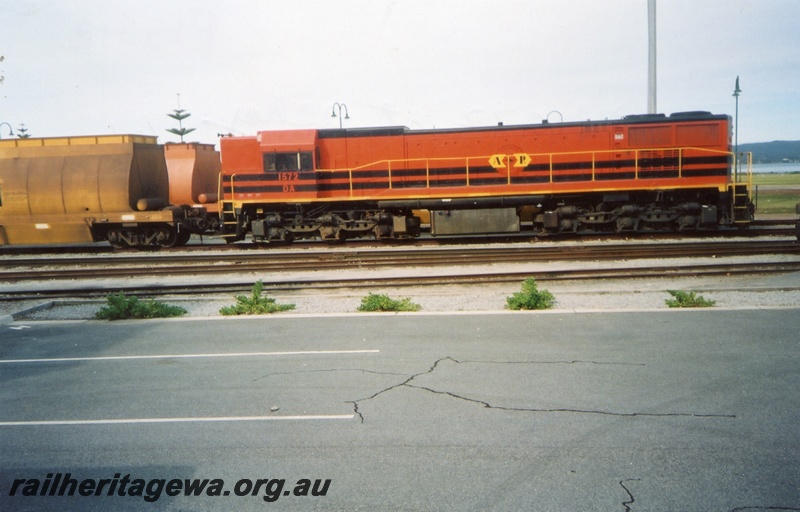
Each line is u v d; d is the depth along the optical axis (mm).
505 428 5895
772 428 5711
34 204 20438
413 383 7184
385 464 5293
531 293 10617
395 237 20406
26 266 17500
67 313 11664
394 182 20141
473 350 8352
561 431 5793
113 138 20766
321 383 7293
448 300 11547
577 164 19516
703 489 4734
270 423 6215
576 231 19578
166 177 22500
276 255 17125
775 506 4488
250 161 20281
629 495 4688
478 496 4742
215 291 13328
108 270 15570
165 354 8664
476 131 19828
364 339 9055
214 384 7375
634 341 8492
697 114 19375
